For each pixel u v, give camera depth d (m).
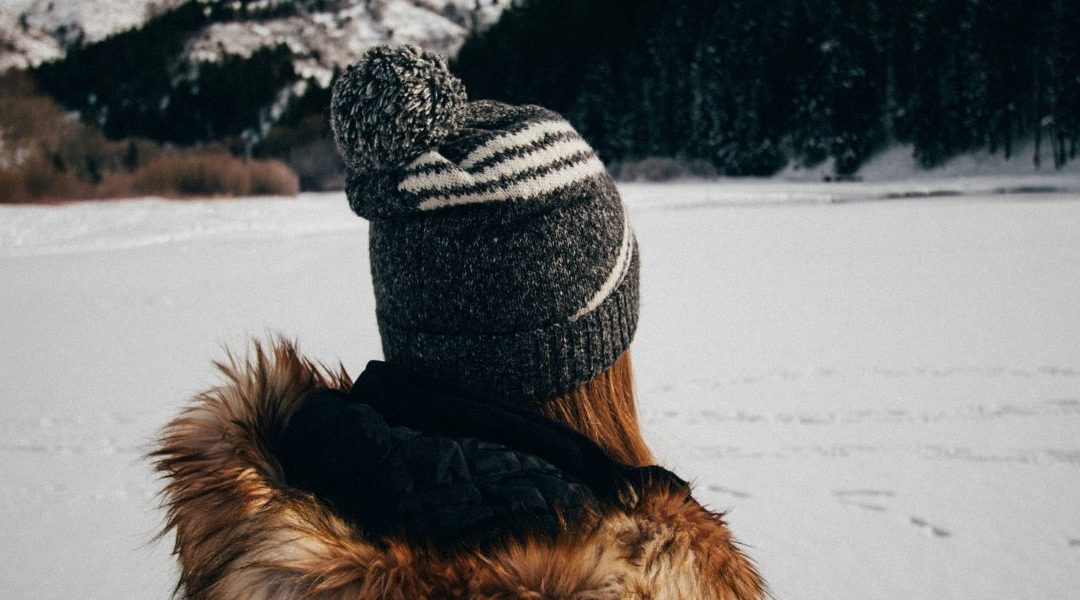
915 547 3.21
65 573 3.27
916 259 10.18
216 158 33.94
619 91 56.41
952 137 42.81
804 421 4.62
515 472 0.65
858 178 45.09
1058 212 15.15
